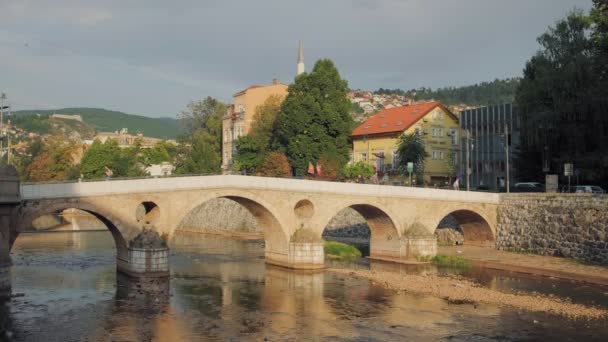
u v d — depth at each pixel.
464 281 49.66
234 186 52.12
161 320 35.41
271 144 96.75
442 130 96.75
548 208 61.16
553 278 51.00
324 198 56.81
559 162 68.19
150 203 49.69
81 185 44.97
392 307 39.69
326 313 37.88
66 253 63.28
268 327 34.38
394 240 62.03
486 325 35.09
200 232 95.75
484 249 67.06
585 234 56.47
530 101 69.56
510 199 66.19
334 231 81.81
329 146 88.12
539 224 61.97
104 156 117.25
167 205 49.12
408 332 33.56
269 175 82.75
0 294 39.91
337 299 42.03
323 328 34.28
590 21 67.88
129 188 47.28
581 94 63.34
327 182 56.91
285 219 55.09
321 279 50.09
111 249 66.94
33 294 41.59
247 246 74.81
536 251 61.84
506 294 43.84
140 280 47.44
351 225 79.88
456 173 95.69
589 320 36.28
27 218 42.34
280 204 54.72
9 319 34.84
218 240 82.56
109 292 42.75
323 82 90.94
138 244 47.41
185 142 130.38
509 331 33.75
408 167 73.69
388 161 91.81
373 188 59.38
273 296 42.84
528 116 69.69
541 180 75.75
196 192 50.31
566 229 58.72
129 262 47.84
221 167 117.44
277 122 93.00
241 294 43.44
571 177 69.62
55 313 36.41
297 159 87.06
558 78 65.44
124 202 47.19
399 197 61.00
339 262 61.03
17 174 38.28
